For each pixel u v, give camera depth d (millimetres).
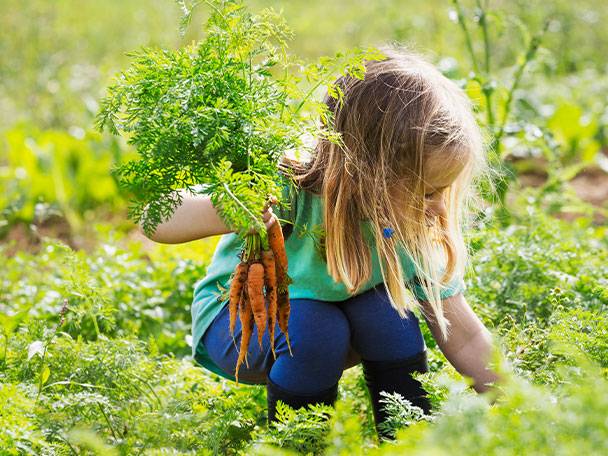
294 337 2426
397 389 2506
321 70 2238
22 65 8219
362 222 2467
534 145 5316
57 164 5438
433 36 6703
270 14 2270
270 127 2115
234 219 1987
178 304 3877
